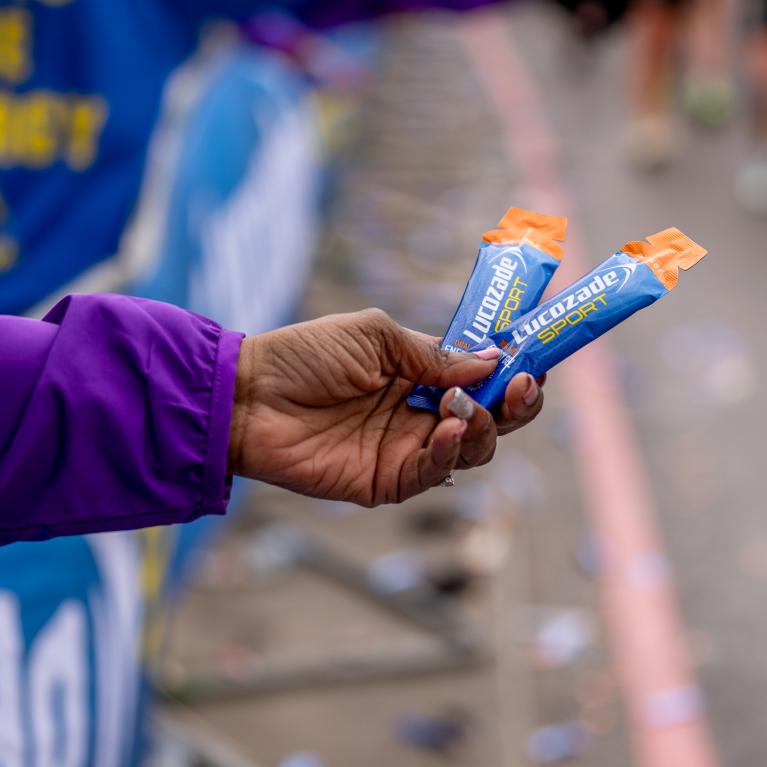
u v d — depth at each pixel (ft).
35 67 11.94
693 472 19.77
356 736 13.70
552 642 15.33
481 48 52.85
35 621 8.39
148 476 6.03
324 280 25.61
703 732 13.97
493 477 19.26
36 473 5.96
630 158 35.81
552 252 6.79
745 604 16.34
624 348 24.16
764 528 18.21
